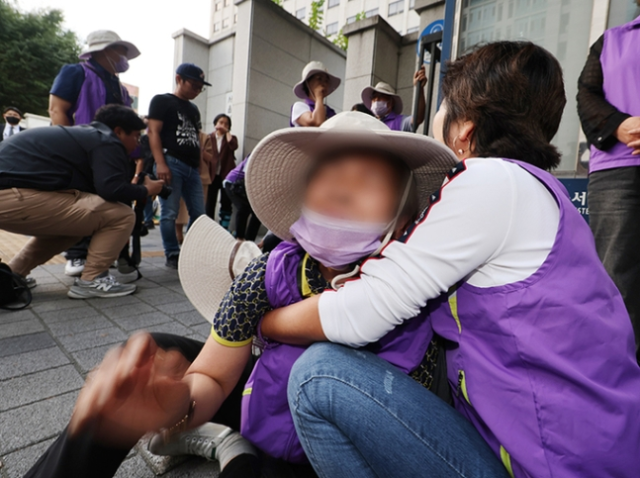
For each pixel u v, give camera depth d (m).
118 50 3.45
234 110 6.38
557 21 2.51
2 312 2.42
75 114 3.36
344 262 0.80
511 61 0.79
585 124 1.84
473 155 0.85
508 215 0.66
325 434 0.78
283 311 0.84
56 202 2.48
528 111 0.78
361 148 0.74
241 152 6.27
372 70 5.85
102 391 0.61
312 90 3.44
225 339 0.90
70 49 23.48
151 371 0.66
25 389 1.54
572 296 0.63
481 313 0.69
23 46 21.41
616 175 1.77
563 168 2.50
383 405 0.73
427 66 4.10
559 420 0.62
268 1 6.23
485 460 0.71
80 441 0.64
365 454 0.76
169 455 1.18
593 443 0.60
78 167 2.54
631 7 2.27
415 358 0.84
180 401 0.74
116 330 2.19
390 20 33.09
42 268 3.62
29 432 1.29
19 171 2.37
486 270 0.69
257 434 0.94
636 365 0.67
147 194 2.90
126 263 3.38
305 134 0.75
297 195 0.87
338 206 0.75
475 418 0.77
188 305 2.69
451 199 0.69
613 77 1.77
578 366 0.63
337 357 0.78
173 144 3.73
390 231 0.77
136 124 2.82
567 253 0.65
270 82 6.55
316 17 10.97
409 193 0.80
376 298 0.71
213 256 1.23
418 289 0.69
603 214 1.83
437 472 0.72
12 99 21.12
